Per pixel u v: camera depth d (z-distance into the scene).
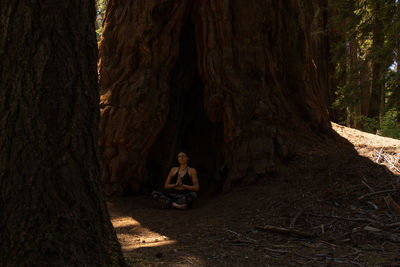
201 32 7.08
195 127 7.84
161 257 3.08
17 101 1.95
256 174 6.05
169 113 7.39
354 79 11.10
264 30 7.17
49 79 2.01
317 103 7.91
